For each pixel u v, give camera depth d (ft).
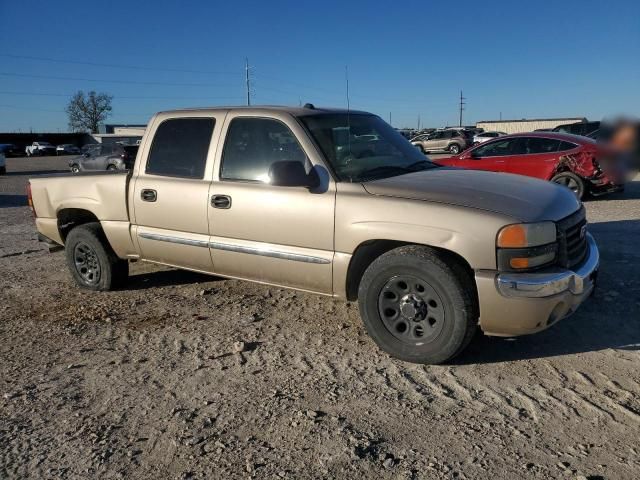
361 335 14.92
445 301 12.34
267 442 10.19
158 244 17.22
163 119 17.40
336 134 15.01
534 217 12.04
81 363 13.88
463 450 9.75
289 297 18.15
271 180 13.85
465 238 12.03
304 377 12.67
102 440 10.44
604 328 14.56
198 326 16.01
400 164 15.52
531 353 13.42
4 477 9.44
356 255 13.65
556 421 10.52
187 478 9.27
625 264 20.01
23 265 24.41
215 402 11.71
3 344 15.30
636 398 11.19
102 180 18.34
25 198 53.72
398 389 11.96
